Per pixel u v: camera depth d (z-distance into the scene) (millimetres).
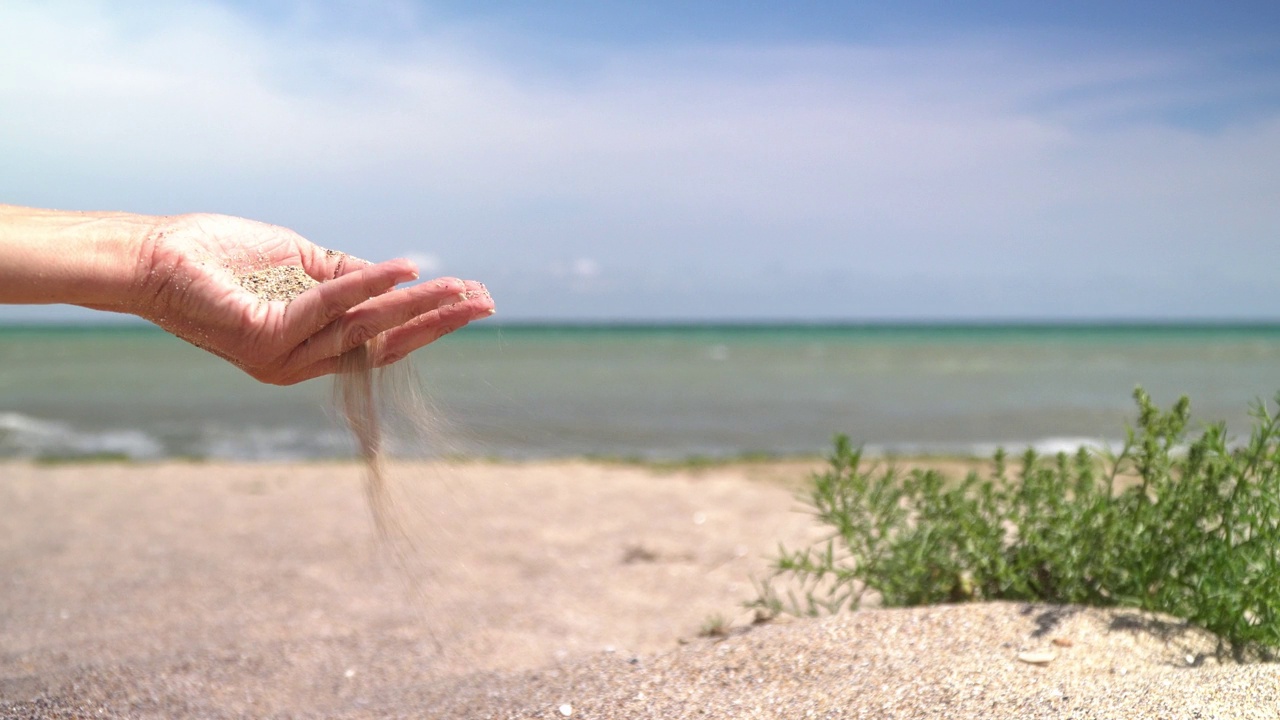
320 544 5535
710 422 13258
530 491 7477
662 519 6367
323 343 1653
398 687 2926
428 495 7090
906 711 2074
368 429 1938
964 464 8445
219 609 4105
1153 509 2717
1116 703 1942
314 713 2660
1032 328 103062
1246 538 2705
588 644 3580
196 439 11414
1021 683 2154
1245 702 1884
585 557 5258
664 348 41750
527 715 2246
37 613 4027
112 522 6324
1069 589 2699
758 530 5938
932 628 2502
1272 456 2488
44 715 2432
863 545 3080
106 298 1551
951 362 30281
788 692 2244
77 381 20469
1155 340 55312
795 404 15961
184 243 1636
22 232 1476
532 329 95312
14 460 9727
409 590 4480
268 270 1779
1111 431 11977
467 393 2098
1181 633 2477
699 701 2234
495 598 4340
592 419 13547
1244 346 44281
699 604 4227
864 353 37000
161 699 2682
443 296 1675
